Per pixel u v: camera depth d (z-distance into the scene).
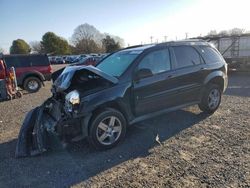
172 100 5.67
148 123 6.08
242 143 4.78
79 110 4.46
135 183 3.65
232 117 6.35
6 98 11.27
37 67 14.03
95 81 4.82
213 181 3.57
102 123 4.70
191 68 5.93
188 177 3.71
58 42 85.62
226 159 4.19
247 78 13.85
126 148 4.82
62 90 4.79
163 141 5.06
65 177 3.94
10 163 4.48
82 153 4.71
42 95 12.47
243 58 15.20
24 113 8.30
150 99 5.29
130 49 5.91
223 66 6.66
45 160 4.52
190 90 5.96
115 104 4.87
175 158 4.32
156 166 4.09
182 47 5.96
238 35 16.06
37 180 3.90
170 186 3.52
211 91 6.44
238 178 3.62
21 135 4.89
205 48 6.48
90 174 3.98
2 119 7.59
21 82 13.72
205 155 4.37
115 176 3.87
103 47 86.25
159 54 5.52
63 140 4.63
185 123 6.01
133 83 5.03
